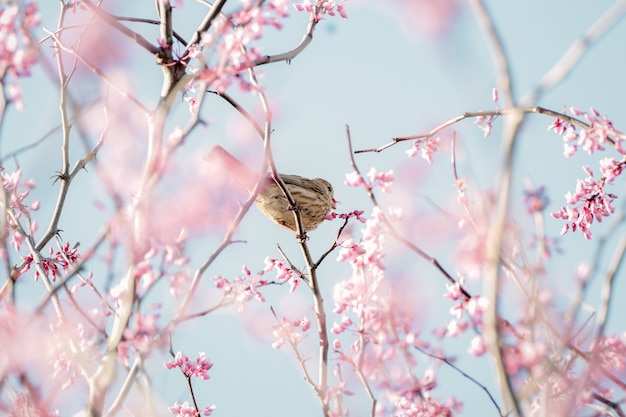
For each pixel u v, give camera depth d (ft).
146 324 29.01
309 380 34.91
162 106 29.86
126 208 28.58
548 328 28.35
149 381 28.94
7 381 31.50
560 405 29.73
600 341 27.04
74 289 34.60
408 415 35.55
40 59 31.76
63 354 31.53
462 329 30.53
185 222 28.86
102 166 28.63
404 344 34.81
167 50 33.22
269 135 30.45
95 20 32.30
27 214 37.78
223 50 31.07
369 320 36.14
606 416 31.40
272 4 31.58
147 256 28.71
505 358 27.55
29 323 30.27
